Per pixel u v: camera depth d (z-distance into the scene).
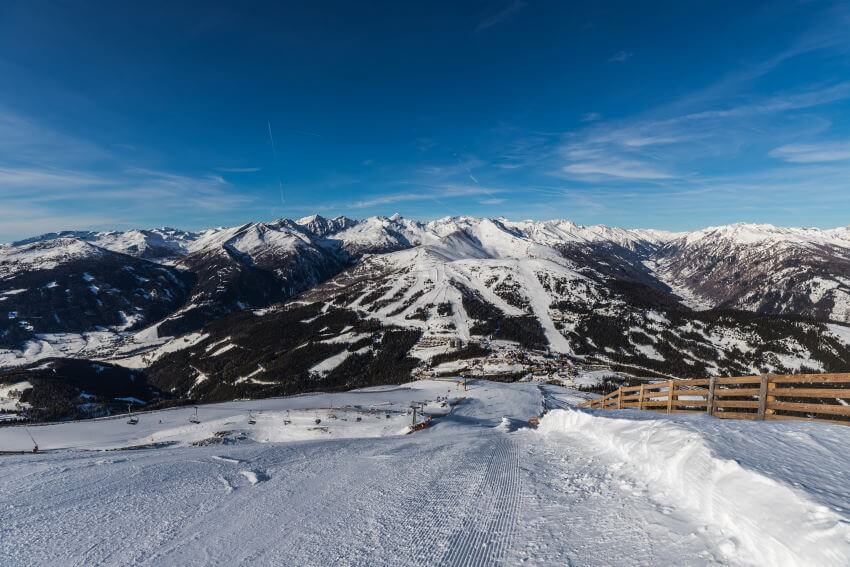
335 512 8.99
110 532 8.33
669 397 16.62
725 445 7.84
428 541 7.22
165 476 12.50
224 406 115.50
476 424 74.69
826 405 10.12
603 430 13.91
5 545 7.88
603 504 8.05
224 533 8.11
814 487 5.73
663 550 6.00
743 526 5.70
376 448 17.59
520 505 8.63
